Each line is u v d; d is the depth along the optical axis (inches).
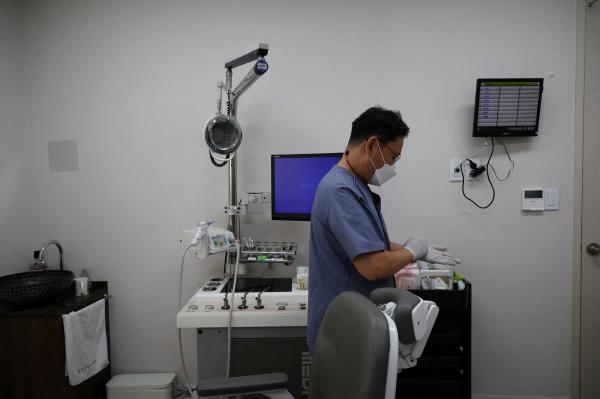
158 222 87.1
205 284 78.2
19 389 71.3
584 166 82.3
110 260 87.5
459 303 65.7
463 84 83.4
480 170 81.5
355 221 50.2
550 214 83.7
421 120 84.0
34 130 87.3
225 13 84.7
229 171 79.0
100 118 86.5
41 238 87.7
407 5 83.2
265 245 80.5
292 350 66.7
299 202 75.7
